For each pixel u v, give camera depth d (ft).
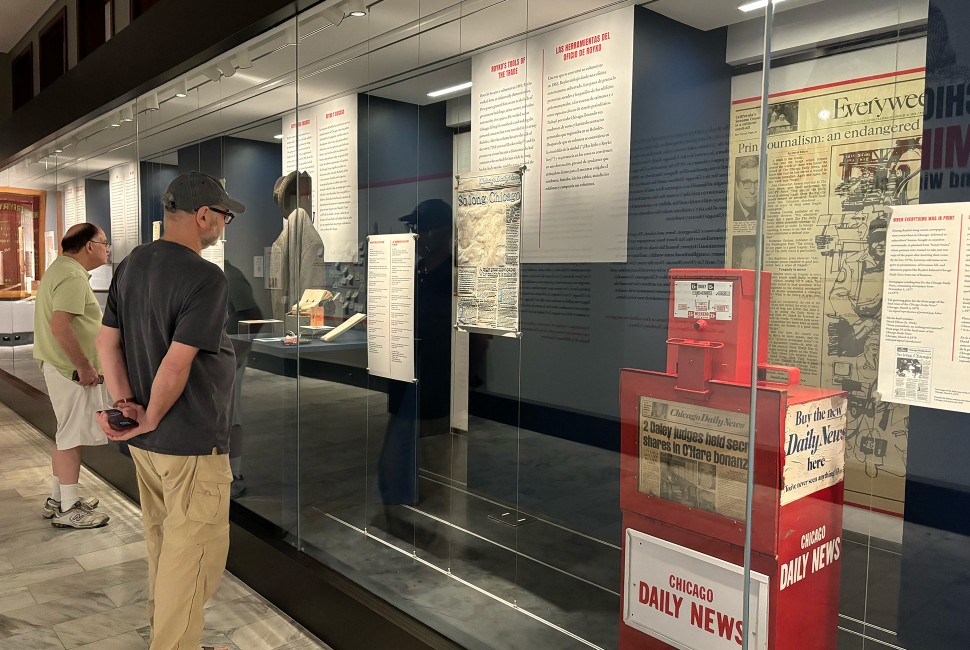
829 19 4.59
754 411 5.25
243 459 11.91
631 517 6.30
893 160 4.43
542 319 6.85
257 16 9.98
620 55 5.88
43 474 17.22
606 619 6.59
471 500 7.85
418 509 8.58
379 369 9.05
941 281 4.32
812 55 4.68
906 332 4.47
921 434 4.46
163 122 13.38
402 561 8.81
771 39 4.84
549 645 7.07
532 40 6.69
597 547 6.62
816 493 4.96
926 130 4.30
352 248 9.41
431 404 8.30
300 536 10.64
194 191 7.75
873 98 4.48
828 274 4.75
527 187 6.88
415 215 8.30
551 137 6.56
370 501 9.32
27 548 12.48
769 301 5.06
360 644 8.73
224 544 7.88
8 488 16.10
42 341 13.24
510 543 7.42
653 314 5.87
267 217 11.03
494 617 7.61
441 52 7.73
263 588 10.74
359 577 9.34
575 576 6.82
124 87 14.14
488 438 7.58
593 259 6.29
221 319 7.52
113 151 15.38
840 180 4.64
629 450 6.24
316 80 9.64
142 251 7.79
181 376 7.25
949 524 4.38
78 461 13.62
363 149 9.01
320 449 10.23
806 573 5.08
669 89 5.52
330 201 9.71
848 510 4.82
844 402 4.78
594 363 6.41
